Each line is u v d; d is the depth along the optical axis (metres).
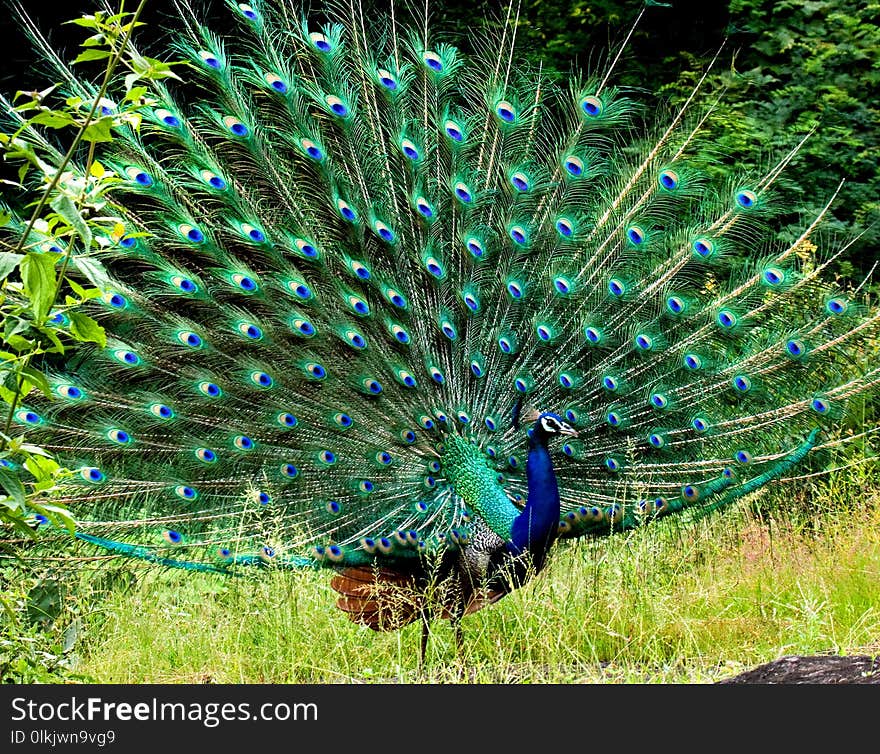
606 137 9.80
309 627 8.32
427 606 8.02
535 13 17.34
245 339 8.98
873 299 14.12
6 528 7.25
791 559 9.11
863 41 16.84
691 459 9.14
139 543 8.23
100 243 5.89
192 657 8.17
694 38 17.64
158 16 13.75
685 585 8.77
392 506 8.72
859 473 9.94
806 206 15.17
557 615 8.16
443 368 9.14
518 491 9.10
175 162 9.63
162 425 8.71
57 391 8.66
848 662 6.35
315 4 11.67
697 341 9.27
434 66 10.06
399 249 9.36
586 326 9.27
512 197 9.56
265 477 8.41
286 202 9.46
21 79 13.63
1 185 12.27
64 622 7.65
